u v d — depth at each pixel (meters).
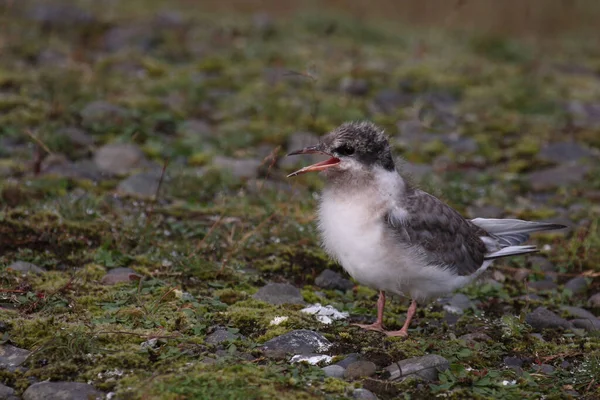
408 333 10.03
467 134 18.22
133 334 9.23
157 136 15.95
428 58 23.31
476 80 21.69
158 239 12.05
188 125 16.86
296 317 10.02
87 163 14.55
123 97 17.75
